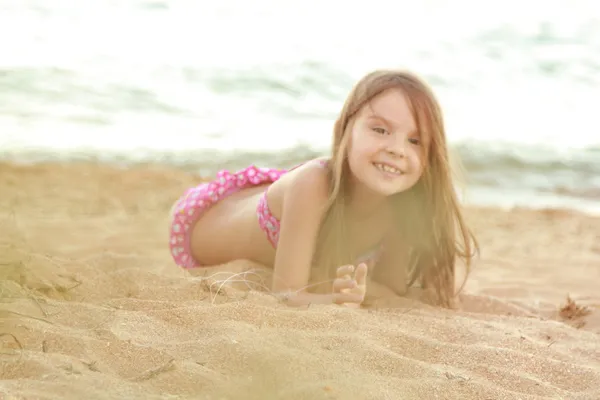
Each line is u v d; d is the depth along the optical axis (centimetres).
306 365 262
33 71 1681
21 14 2372
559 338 349
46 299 316
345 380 253
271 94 1634
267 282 406
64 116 1349
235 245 444
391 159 376
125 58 1895
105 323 294
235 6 2717
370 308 375
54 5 2538
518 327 364
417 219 418
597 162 1212
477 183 1084
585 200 1002
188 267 467
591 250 665
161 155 1134
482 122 1481
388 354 286
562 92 1775
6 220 555
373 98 382
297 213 391
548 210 888
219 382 244
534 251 651
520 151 1262
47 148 1127
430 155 395
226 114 1454
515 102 1669
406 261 439
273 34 2309
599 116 1560
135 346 271
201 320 304
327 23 2525
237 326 295
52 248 510
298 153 1185
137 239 589
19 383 231
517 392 270
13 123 1275
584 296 482
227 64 1891
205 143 1230
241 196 461
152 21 2408
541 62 2069
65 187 872
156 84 1655
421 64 2008
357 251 433
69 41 2058
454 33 2428
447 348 307
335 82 1761
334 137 404
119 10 2538
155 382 243
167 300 342
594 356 323
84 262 429
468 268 436
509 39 2345
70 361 253
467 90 1773
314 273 410
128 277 371
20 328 275
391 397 246
